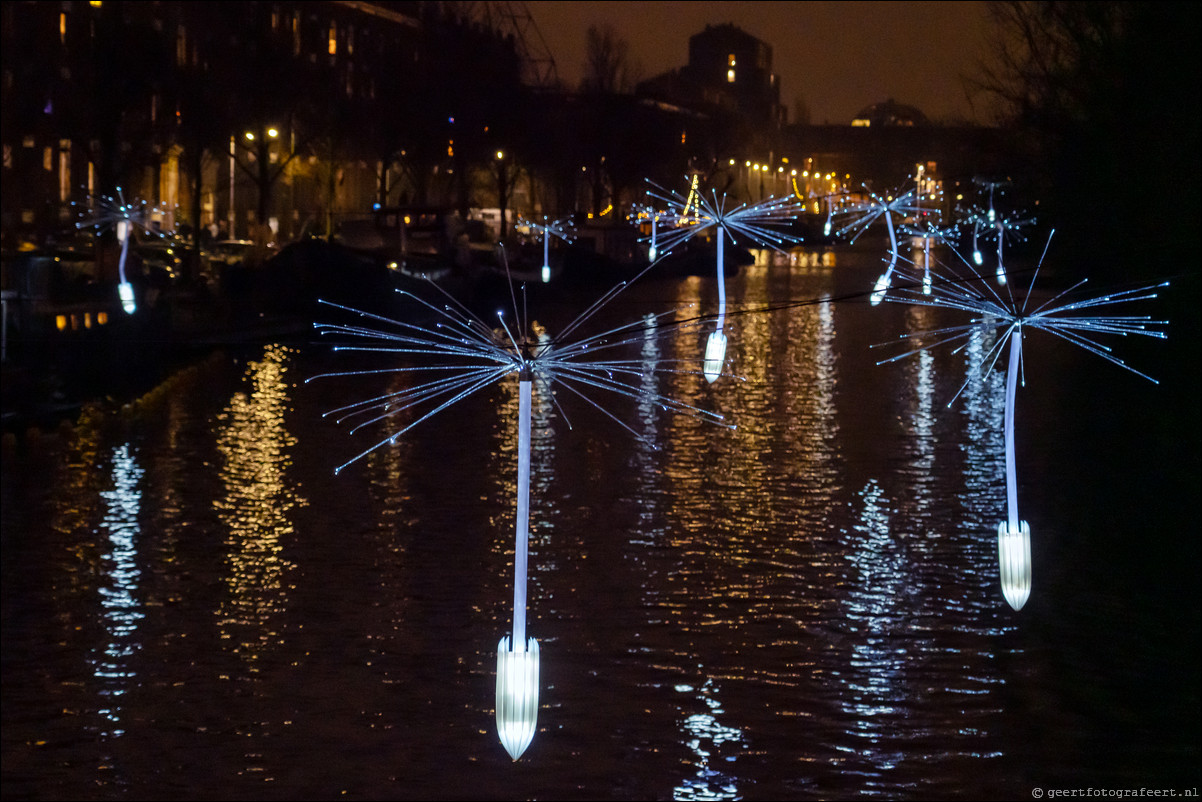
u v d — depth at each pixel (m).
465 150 80.94
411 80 79.75
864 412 31.22
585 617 14.72
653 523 19.53
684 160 89.06
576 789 10.31
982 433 27.64
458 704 12.10
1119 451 24.44
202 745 11.20
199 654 13.58
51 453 25.59
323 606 15.29
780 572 16.61
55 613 15.05
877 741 11.12
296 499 21.44
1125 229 23.73
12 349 29.44
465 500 21.36
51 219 67.31
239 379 36.66
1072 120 25.91
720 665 13.08
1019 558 2.94
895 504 20.70
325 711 11.95
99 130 56.00
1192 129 23.22
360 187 98.12
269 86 65.56
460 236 62.31
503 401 33.25
